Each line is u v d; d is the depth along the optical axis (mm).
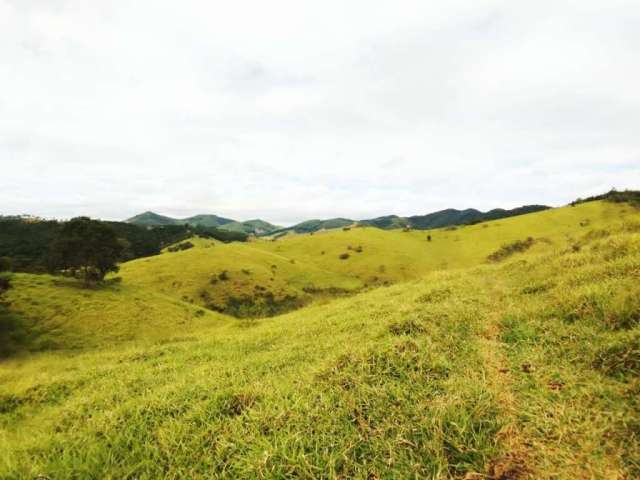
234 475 3141
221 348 10062
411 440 3326
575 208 127562
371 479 3006
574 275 8336
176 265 97625
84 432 4230
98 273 60938
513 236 114125
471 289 10711
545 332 5719
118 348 15156
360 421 3578
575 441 3105
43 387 8375
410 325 6656
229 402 4414
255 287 89562
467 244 119188
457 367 4754
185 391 5090
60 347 37812
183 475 3227
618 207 118750
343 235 138750
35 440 4320
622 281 6551
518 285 10172
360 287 97250
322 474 3014
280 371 6051
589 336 5094
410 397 3945
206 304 81188
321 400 4023
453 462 3098
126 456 3584
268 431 3643
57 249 56781
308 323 11680
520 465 2977
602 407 3457
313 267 111250
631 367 4020
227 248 114188
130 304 50875
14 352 35031
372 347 5363
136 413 4383
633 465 2715
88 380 8500
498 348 5531
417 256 114625
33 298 45844
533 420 3447
